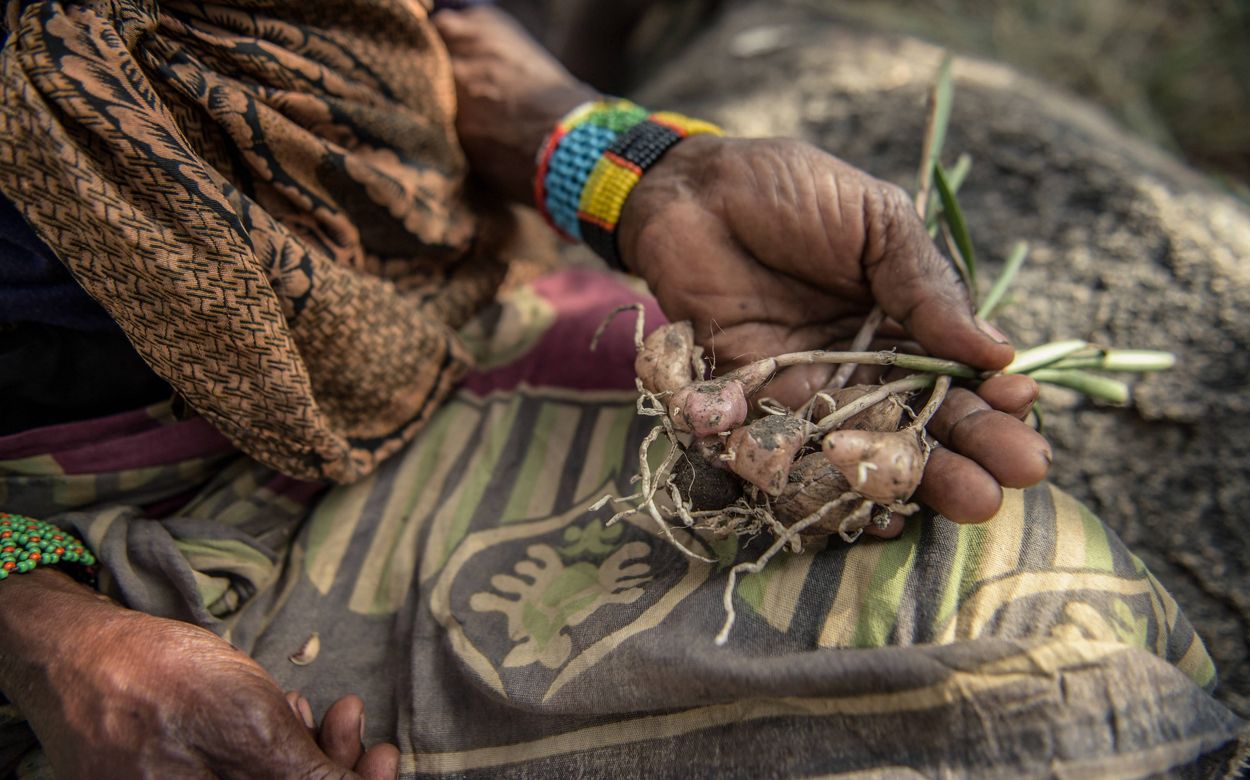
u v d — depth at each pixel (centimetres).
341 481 45
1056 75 96
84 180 36
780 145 44
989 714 34
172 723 35
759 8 101
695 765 37
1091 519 40
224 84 40
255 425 42
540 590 43
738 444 38
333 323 43
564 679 39
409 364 47
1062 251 59
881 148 70
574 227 51
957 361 41
